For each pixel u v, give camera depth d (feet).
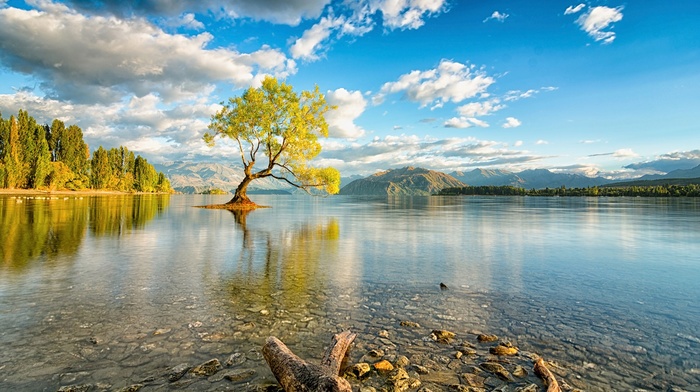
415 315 22.16
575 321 21.31
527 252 45.09
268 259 39.09
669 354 17.17
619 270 34.81
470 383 14.78
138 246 46.65
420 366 16.07
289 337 18.65
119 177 480.23
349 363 16.15
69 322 19.99
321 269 34.37
